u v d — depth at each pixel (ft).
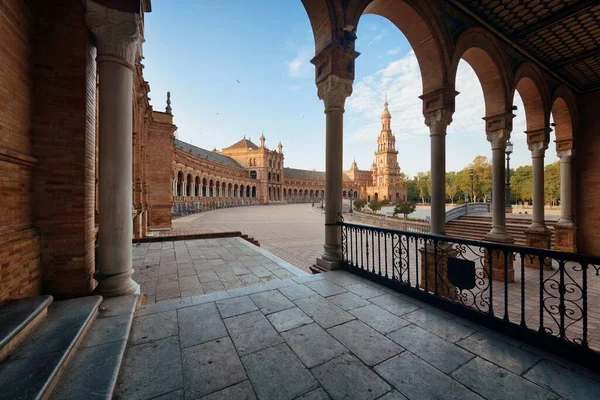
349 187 296.51
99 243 11.51
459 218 55.77
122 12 11.30
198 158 135.03
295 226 73.92
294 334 9.12
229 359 7.66
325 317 10.41
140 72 38.04
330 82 16.28
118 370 6.77
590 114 32.48
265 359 7.66
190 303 11.64
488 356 7.88
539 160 28.53
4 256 8.51
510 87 23.13
